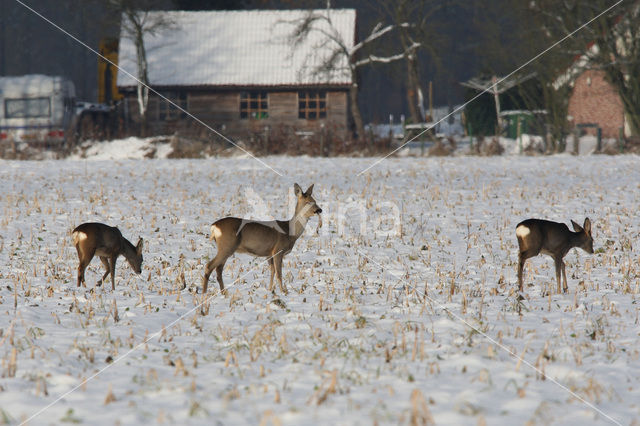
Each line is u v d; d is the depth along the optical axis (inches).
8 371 808.9
